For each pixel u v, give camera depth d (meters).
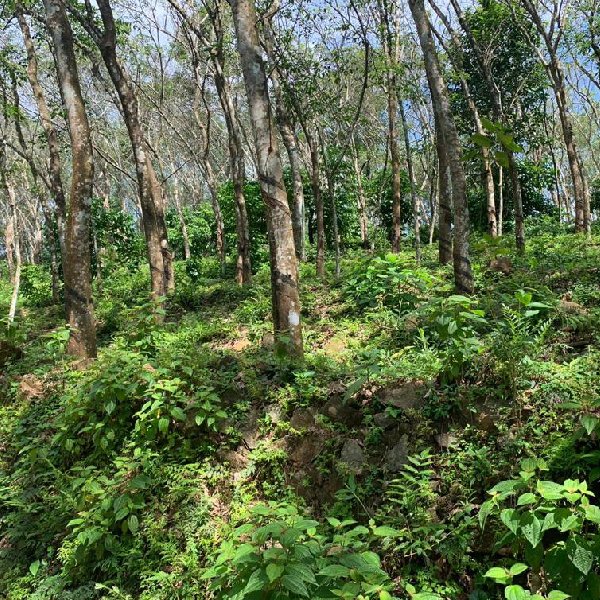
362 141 22.98
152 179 13.77
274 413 5.13
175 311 11.73
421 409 4.49
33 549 4.90
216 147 29.47
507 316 5.18
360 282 9.12
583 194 13.94
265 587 2.64
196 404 4.89
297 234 15.75
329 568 2.59
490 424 4.12
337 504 4.09
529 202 20.12
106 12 10.71
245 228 13.42
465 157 4.73
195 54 15.08
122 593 4.09
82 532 4.25
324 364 5.77
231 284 12.96
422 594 2.67
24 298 16.45
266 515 3.25
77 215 7.90
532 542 2.69
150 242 11.25
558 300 5.82
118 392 5.26
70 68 7.98
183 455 4.90
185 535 4.31
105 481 4.59
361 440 4.56
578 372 4.32
